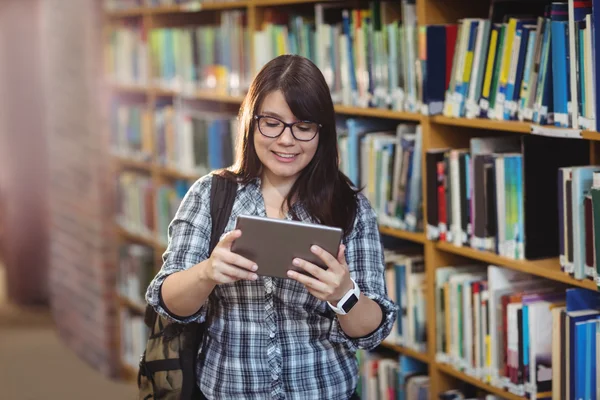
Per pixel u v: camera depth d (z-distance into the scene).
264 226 2.08
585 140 2.92
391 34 3.33
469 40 3.02
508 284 3.01
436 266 3.30
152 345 2.45
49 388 5.82
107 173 6.00
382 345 3.86
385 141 3.48
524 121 2.82
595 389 2.68
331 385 2.30
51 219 7.29
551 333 2.85
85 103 6.22
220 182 2.34
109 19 5.96
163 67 5.18
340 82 3.68
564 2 2.73
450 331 3.24
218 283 2.15
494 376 3.02
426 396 3.46
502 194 2.93
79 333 6.57
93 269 6.21
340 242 2.11
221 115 4.83
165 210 5.24
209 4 4.58
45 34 7.16
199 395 2.40
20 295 7.98
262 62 4.16
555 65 2.64
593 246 2.60
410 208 3.36
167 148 5.19
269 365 2.28
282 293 2.26
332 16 3.78
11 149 7.81
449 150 3.19
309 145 2.26
